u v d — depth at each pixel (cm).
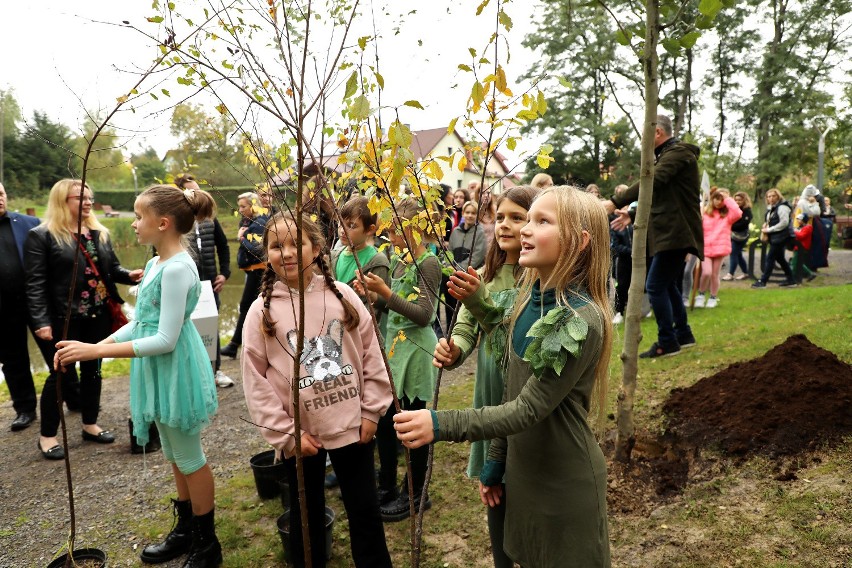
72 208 409
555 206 170
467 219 615
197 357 266
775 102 2586
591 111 2127
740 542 244
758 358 369
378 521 229
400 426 154
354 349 229
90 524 325
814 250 934
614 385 421
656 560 245
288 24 164
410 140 144
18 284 458
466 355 210
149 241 264
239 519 317
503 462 204
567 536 172
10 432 473
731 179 2450
